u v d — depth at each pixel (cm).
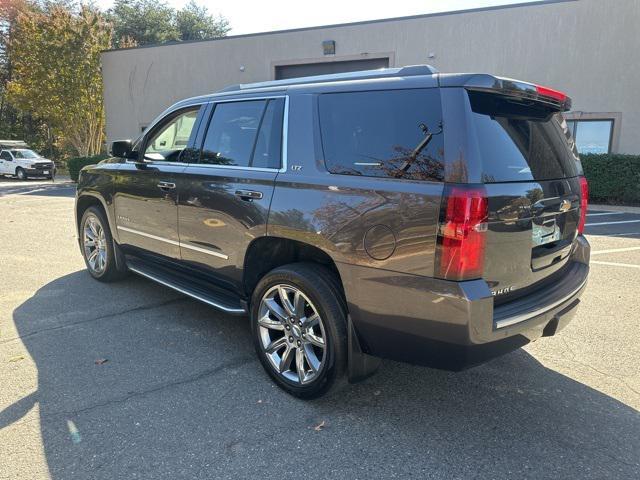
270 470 254
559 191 311
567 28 1481
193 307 491
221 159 383
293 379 324
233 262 363
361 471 254
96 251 567
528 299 289
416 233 256
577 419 303
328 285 302
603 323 456
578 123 1516
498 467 258
